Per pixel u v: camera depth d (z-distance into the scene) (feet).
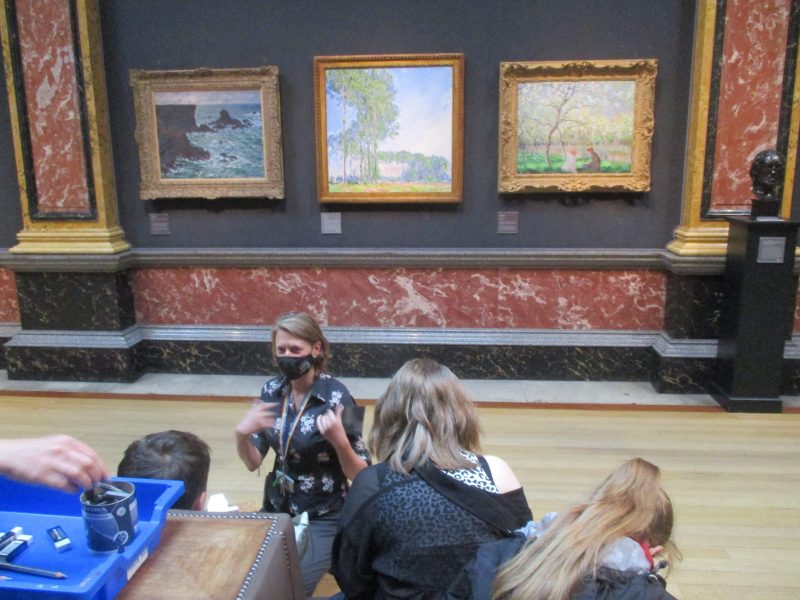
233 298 18.72
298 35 17.15
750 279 15.29
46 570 3.33
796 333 17.34
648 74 16.42
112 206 18.11
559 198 17.51
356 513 5.58
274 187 17.67
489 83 17.06
